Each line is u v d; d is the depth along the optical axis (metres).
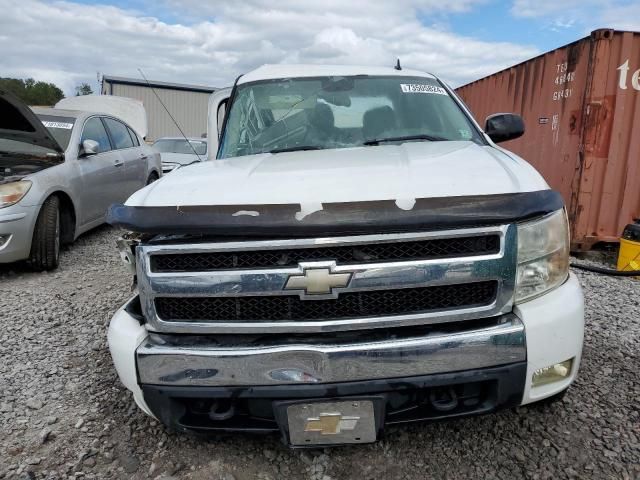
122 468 2.32
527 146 7.48
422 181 2.03
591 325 3.73
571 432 2.46
